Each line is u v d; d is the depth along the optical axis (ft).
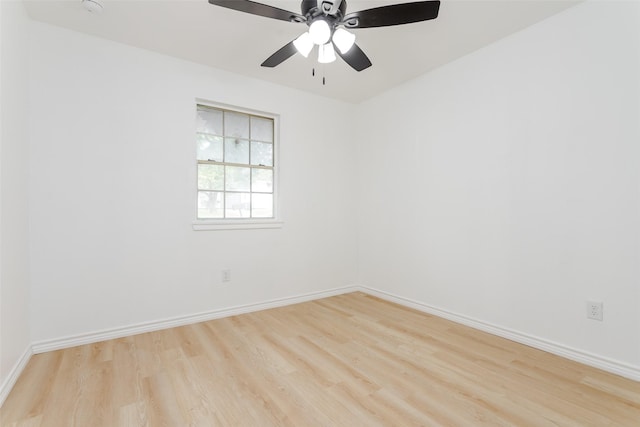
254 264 10.59
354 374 6.38
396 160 11.39
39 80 7.38
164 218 8.96
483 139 8.66
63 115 7.64
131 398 5.55
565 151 7.06
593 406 5.32
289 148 11.41
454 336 8.33
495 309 8.42
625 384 5.97
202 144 9.94
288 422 4.95
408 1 6.62
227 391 5.78
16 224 6.36
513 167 8.00
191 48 8.68
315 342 7.97
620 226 6.31
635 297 6.14
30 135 7.25
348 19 5.98
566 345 7.07
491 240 8.49
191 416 5.08
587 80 6.71
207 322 9.45
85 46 7.93
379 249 12.16
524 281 7.80
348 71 10.09
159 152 8.90
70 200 7.72
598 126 6.57
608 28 6.42
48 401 5.46
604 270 6.52
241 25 7.61
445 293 9.73
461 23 7.48
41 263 7.37
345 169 12.92
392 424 4.90
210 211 10.08
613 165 6.39
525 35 7.72
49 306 7.46
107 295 8.16
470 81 8.95
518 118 7.88
